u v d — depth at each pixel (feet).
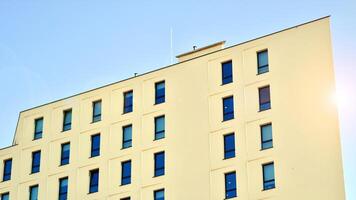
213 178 276.41
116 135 301.63
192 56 308.19
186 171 281.74
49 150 314.35
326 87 271.28
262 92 280.72
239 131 278.46
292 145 268.21
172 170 284.61
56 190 305.73
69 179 304.71
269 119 275.18
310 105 271.28
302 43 280.92
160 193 284.20
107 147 301.43
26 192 312.50
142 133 296.51
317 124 267.80
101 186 296.51
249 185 269.44
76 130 311.47
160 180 285.43
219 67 291.58
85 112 312.71
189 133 287.07
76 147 308.40
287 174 264.93
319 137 265.75
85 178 301.22
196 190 277.44
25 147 320.70
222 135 280.92
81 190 300.20
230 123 281.13
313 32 280.72
